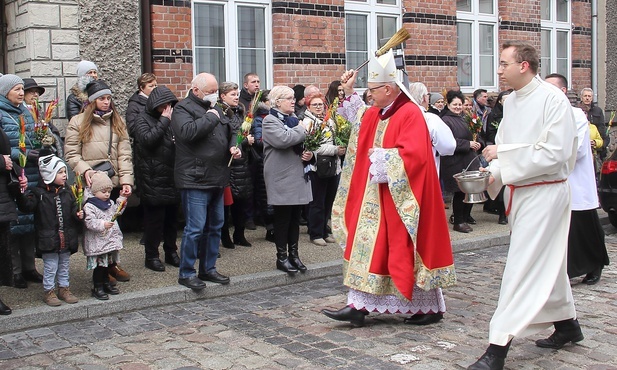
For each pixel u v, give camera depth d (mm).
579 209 6457
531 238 4434
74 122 6820
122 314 5938
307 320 5684
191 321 5707
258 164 8359
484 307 5969
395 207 5230
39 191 5750
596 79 14750
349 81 6090
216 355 4879
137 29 8531
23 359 4867
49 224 5742
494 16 12898
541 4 13828
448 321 5574
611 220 9578
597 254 6613
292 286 6840
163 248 7363
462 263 7766
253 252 7883
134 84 8539
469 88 12555
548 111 4422
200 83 6281
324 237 8375
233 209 8133
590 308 5898
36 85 6988
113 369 4648
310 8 10125
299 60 10086
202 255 6562
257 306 6141
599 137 10156
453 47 11898
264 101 8305
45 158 5793
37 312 5602
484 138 10344
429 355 4797
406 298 5164
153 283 6539
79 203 5879
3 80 6227
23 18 8055
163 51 8883
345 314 5430
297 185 6777
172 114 6266
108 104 6875
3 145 5723
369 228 5375
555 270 4453
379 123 5473
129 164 6988
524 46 4508
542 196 4457
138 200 8789
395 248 5230
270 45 10031
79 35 8164
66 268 5914
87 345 5148
